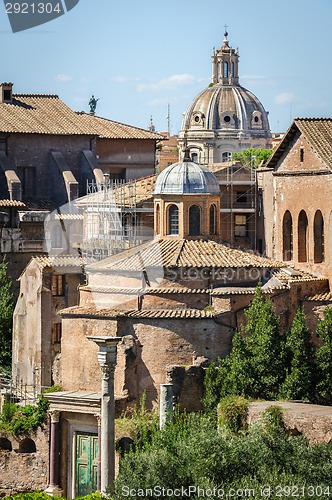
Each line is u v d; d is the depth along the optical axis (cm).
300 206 19375
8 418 18312
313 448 13100
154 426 16225
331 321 16662
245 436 13762
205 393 16575
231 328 17038
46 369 19425
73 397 17275
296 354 16388
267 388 16312
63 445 17588
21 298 19950
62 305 19650
